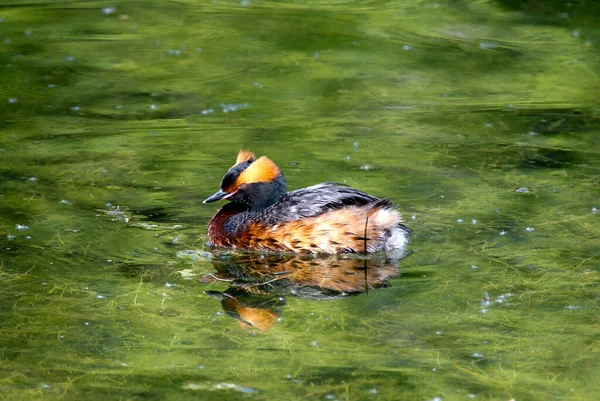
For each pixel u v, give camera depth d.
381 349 9.51
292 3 27.22
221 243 12.79
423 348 9.53
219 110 19.09
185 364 9.17
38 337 9.70
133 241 12.55
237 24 25.08
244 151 13.88
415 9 26.62
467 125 18.12
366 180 14.98
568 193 14.28
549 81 21.05
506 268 11.61
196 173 15.41
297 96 20.03
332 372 9.02
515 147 16.77
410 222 13.14
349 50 23.19
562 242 12.39
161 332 9.88
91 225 13.05
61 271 11.45
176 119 18.48
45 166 15.61
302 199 12.95
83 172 15.34
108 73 21.42
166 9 26.41
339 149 16.66
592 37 24.16
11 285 10.96
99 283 11.14
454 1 27.45
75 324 10.03
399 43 23.70
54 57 22.38
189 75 21.39
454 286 11.13
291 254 12.65
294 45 23.53
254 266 12.12
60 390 8.65
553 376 8.95
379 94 20.17
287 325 10.11
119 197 14.23
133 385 8.74
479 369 9.10
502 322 10.12
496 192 14.37
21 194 14.22
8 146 16.67
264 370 9.05
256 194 13.27
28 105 19.25
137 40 23.75
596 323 10.08
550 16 25.94
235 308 10.56
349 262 12.21
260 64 22.17
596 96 20.03
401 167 15.66
